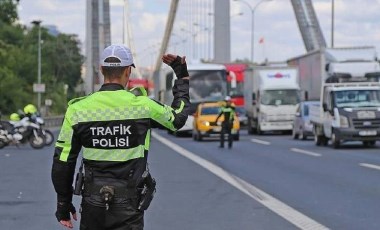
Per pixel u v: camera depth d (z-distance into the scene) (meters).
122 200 9.41
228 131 57.62
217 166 40.12
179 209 23.56
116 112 9.52
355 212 22.73
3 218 21.97
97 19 196.75
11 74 139.50
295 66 88.62
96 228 9.49
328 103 57.66
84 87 194.75
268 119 86.06
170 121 9.75
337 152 51.78
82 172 9.64
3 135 55.56
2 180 32.69
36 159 45.28
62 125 9.66
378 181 31.66
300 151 53.28
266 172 36.38
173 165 40.72
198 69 85.12
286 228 19.92
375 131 54.97
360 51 72.25
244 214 22.48
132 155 9.53
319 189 28.91
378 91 56.84
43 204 25.03
